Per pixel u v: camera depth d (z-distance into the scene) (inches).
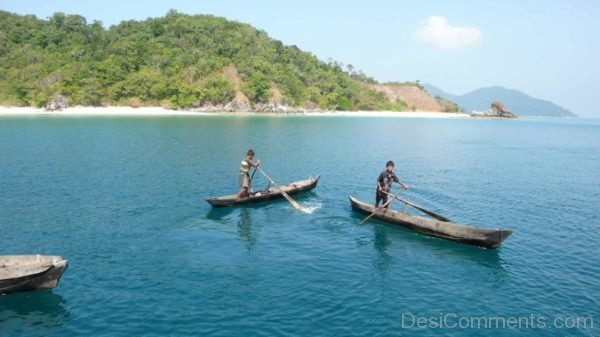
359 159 1439.5
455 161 1466.5
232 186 935.7
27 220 660.7
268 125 2994.6
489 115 6948.8
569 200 872.3
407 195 897.5
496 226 682.2
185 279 454.9
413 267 501.0
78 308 391.9
